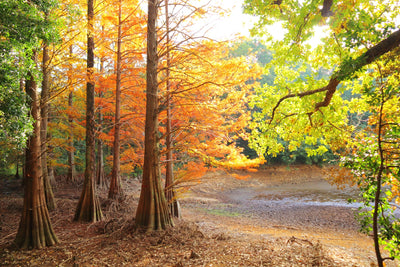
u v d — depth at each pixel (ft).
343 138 20.59
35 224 23.86
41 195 24.72
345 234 33.17
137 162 53.11
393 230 13.29
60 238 26.32
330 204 52.06
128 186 67.15
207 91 33.24
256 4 16.76
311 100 21.08
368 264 19.86
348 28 14.42
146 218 27.43
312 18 14.43
